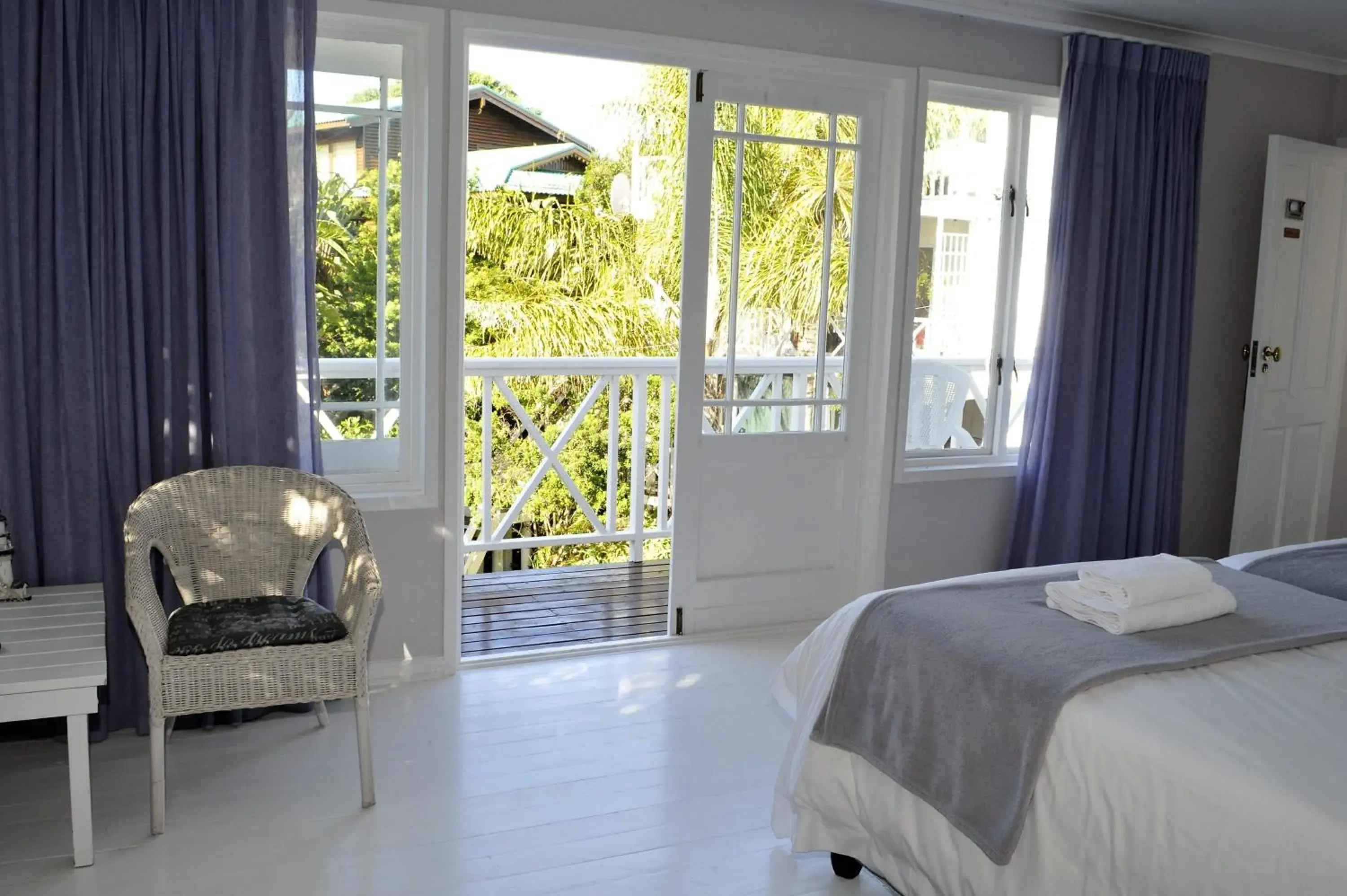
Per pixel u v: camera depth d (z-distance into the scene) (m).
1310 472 5.12
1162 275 4.47
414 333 3.54
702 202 3.89
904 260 4.17
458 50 3.36
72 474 2.97
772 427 4.17
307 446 3.28
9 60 2.79
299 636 2.70
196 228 3.04
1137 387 4.53
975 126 4.30
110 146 2.91
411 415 3.58
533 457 6.12
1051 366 4.32
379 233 3.48
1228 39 4.59
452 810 2.76
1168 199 4.45
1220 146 4.73
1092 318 4.33
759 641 4.14
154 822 2.58
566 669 3.78
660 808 2.82
